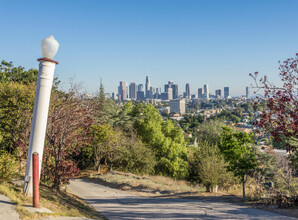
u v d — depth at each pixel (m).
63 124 12.65
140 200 14.98
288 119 10.64
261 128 11.30
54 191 11.16
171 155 35.66
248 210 11.12
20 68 43.09
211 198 16.02
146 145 36.75
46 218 6.10
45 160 12.33
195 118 198.38
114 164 32.38
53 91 15.20
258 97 11.14
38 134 7.77
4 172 9.18
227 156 17.34
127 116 38.47
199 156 29.91
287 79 10.65
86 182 24.48
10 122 19.34
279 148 44.16
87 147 28.70
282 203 11.42
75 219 6.75
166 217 9.59
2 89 22.69
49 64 7.87
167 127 42.19
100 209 11.20
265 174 28.83
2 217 5.32
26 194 7.63
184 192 19.30
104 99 37.50
